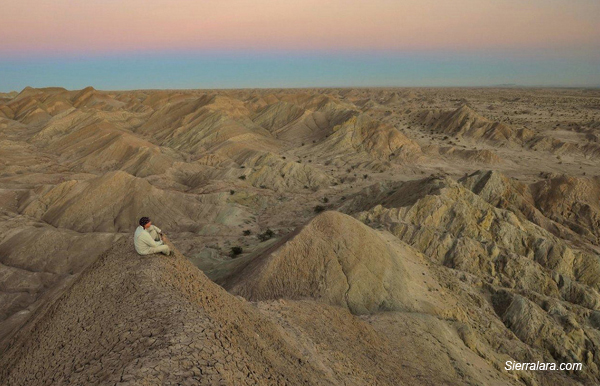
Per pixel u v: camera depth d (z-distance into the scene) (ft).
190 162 309.83
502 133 366.22
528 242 120.57
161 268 32.99
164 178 262.06
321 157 328.49
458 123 407.44
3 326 94.53
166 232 182.50
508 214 129.18
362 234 90.48
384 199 166.40
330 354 48.42
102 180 205.26
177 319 25.82
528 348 80.43
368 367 50.85
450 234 117.70
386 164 290.56
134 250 36.40
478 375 62.80
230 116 421.59
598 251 143.54
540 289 104.06
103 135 351.67
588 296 101.76
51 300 47.80
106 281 32.76
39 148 372.58
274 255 85.87
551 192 179.11
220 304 34.88
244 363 25.40
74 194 203.00
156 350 22.31
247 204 214.07
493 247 112.68
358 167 295.28
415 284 88.79
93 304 30.86
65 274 142.72
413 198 139.74
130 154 303.27
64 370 25.29
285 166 260.42
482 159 298.35
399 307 80.02
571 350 81.56
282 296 79.51
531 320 86.89
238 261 113.80
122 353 23.41
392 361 57.62
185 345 23.15
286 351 38.42
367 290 81.56
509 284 104.63
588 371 78.95
